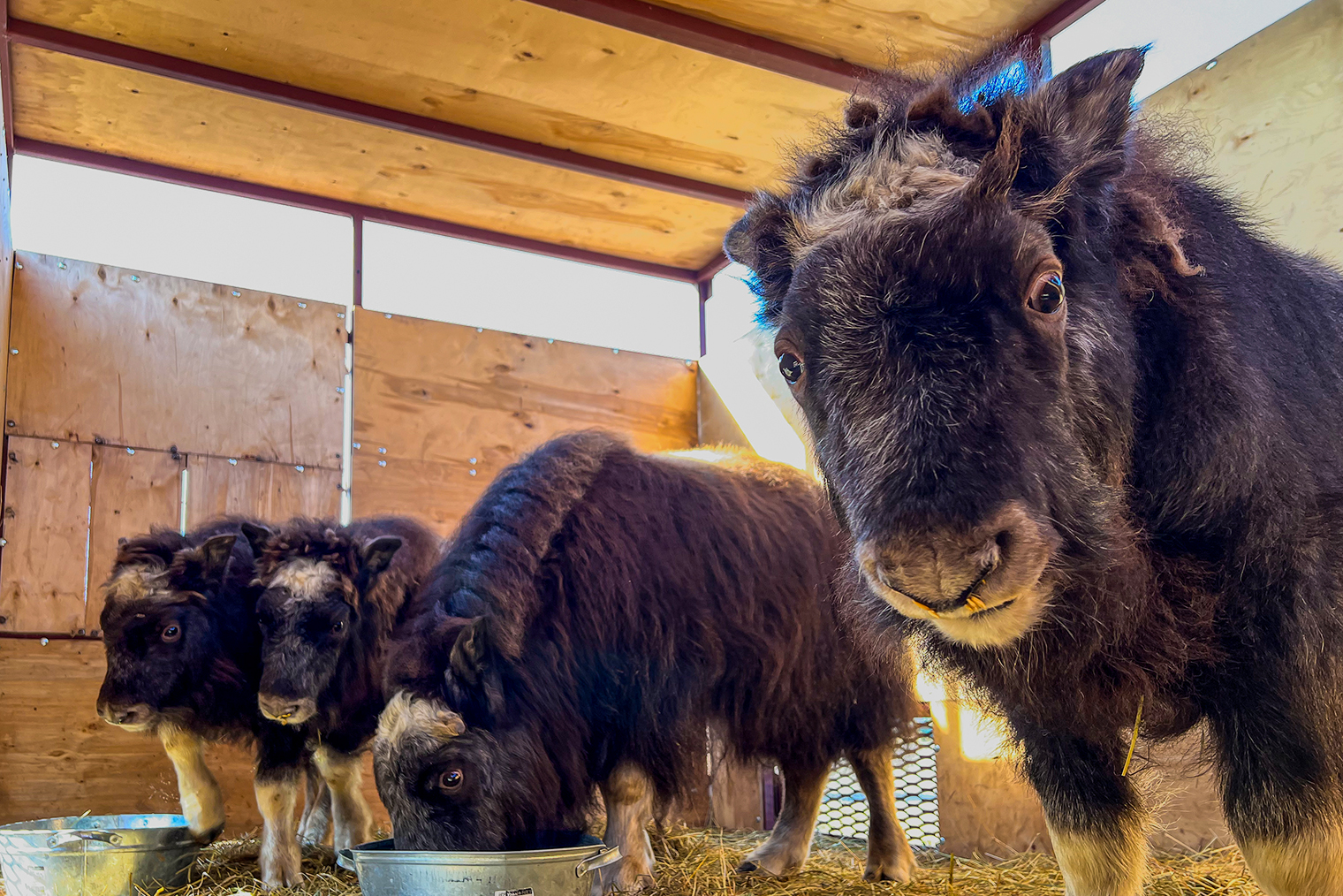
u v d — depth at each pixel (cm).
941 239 170
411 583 509
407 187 699
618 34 546
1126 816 229
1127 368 193
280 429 659
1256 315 212
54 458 598
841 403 172
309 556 482
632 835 412
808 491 508
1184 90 481
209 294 654
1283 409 203
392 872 314
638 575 413
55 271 616
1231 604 195
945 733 523
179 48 564
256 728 493
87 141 646
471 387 716
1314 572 192
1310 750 189
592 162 665
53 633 585
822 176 216
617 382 768
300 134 639
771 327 235
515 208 723
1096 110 198
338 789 507
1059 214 188
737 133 635
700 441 787
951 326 167
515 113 622
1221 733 201
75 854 403
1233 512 194
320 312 684
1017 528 157
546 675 384
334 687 475
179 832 439
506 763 357
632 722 409
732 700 444
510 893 309
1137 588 189
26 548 585
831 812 622
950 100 205
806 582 464
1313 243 425
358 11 532
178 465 628
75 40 549
